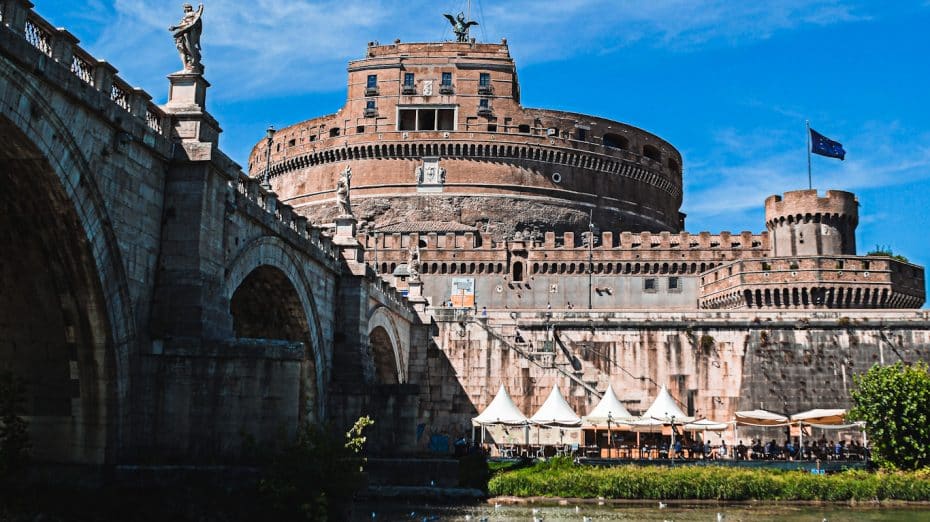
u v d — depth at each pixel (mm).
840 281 82625
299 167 125688
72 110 23156
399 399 43781
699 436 66125
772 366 68375
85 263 24219
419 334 65875
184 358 26750
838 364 68312
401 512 37281
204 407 26594
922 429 51500
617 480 45938
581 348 69500
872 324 68875
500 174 118625
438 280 102688
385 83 121375
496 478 46250
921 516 41156
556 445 59312
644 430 62312
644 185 128250
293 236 38094
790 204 93812
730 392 68250
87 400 25281
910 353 68188
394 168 119000
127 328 25953
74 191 23359
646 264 101500
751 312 69562
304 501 25562
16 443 22797
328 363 44531
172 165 28469
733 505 44688
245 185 33500
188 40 29516
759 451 60688
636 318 69812
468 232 107688
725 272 90000
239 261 32094
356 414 43812
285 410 26922
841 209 92562
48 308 25094
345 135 121125
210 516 24203
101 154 24594
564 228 118625
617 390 68750
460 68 121375
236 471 25422
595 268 102062
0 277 24797
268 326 41438
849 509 43938
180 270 27844
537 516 36719
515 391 64625
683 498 45969
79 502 23484
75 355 25266
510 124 120375
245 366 26906
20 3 20984
